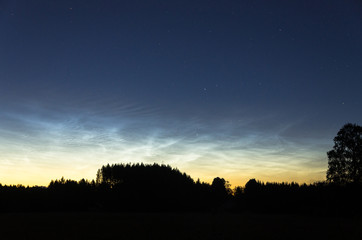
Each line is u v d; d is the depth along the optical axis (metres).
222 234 28.58
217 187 106.31
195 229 33.12
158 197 85.38
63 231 30.53
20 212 73.50
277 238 25.91
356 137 45.56
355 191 44.47
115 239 25.34
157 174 89.62
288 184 81.19
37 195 79.69
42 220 45.34
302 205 67.88
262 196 81.62
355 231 30.25
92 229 32.62
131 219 48.81
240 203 93.31
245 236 27.25
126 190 86.31
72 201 82.12
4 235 27.12
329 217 50.09
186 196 88.94
